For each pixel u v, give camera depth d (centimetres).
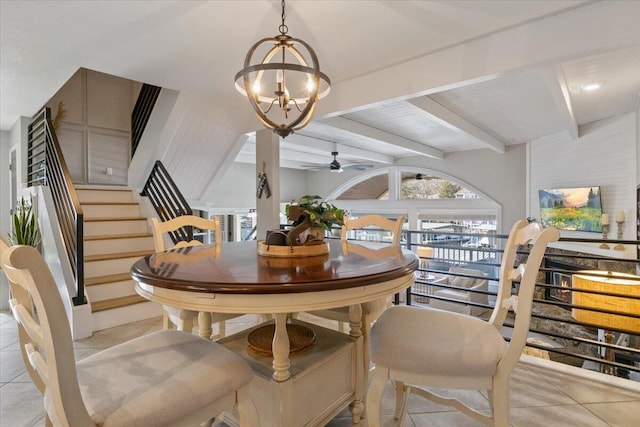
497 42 245
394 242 223
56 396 76
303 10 214
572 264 515
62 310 76
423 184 781
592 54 213
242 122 478
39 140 398
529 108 417
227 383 103
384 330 130
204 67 300
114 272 353
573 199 516
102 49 260
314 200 175
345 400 166
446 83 271
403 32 243
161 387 94
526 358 229
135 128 523
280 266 135
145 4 203
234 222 832
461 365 112
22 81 310
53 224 323
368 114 440
